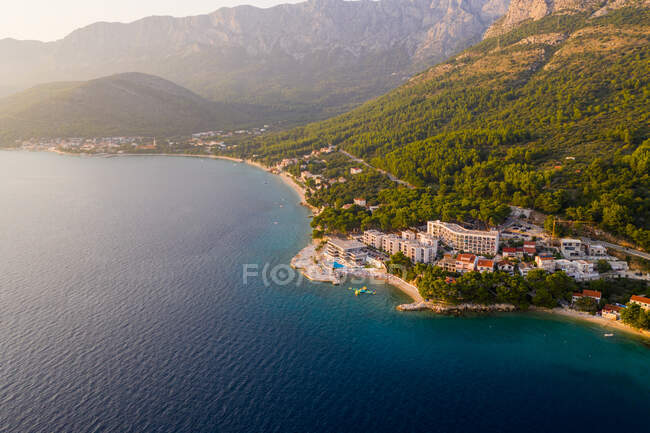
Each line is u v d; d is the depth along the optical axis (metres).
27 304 172.00
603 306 162.50
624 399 120.88
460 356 140.88
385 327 158.12
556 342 147.38
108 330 153.38
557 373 132.00
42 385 124.62
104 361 135.88
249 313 167.12
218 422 112.44
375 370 134.00
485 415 116.12
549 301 165.88
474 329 156.38
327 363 137.00
